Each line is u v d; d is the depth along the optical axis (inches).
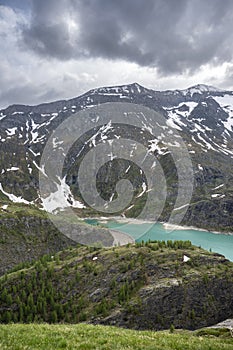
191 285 4288.9
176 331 2320.4
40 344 739.4
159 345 824.9
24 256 7765.8
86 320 3932.1
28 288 4658.0
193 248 5349.4
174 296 4143.7
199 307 4106.8
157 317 3922.2
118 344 786.2
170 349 798.5
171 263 4768.7
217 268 4712.1
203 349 836.6
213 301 4197.8
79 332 897.5
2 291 4697.3
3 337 781.9
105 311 3941.9
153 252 5123.0
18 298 4409.5
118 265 4852.4
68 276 4913.9
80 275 4886.8
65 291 4635.8
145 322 3846.0
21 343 735.7
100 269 4891.7
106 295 4355.3
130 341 827.4
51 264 5359.3
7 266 7313.0
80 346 748.6
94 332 914.1
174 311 4018.2
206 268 4709.6
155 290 4168.3
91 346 755.4
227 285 4394.7
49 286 4687.5
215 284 4370.1
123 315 3873.0
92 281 4699.8
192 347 842.2
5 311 4293.8
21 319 4062.5
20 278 4940.9
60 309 4183.1
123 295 4195.4
